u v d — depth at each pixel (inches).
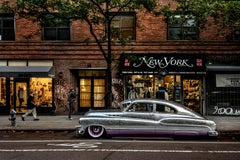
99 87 1069.1
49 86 1059.9
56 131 743.7
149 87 1040.2
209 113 1029.2
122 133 626.2
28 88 1062.4
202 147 531.5
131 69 1009.5
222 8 779.4
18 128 759.7
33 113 908.6
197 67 1004.6
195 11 802.8
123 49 1024.2
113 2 780.6
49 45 1041.5
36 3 785.6
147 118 623.8
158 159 437.1
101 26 1029.8
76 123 847.1
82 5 784.9
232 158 444.1
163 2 1029.2
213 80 1031.0
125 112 629.3
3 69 1024.9
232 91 1027.3
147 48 1023.0
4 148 521.0
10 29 1054.4
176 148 520.7
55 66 1045.2
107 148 518.0
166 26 1025.5
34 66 1042.7
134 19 1034.1
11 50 1045.8
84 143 569.3
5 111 1065.5
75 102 1058.1
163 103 629.3
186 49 1020.5
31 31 1046.4
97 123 629.6
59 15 797.9
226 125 810.8
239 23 789.2
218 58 1020.5
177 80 1036.5
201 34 1020.5
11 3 1040.2
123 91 1036.5
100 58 1035.3
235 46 1016.9
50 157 449.1
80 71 1067.3
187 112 624.7
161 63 1009.5
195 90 1037.8
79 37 1039.6
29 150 501.7
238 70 1003.9
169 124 619.2
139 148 519.2
